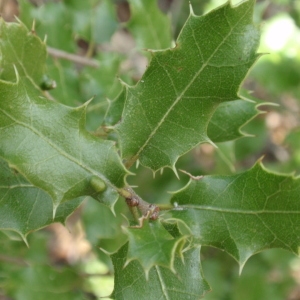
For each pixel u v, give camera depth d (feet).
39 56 0.62
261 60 1.09
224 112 0.66
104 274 0.88
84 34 0.89
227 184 0.55
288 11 1.18
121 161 0.52
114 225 0.87
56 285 0.88
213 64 0.53
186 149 0.55
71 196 0.51
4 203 0.54
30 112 0.50
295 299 1.31
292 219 0.54
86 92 0.80
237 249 0.54
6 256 0.87
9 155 0.49
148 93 0.54
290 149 1.38
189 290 0.55
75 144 0.51
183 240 0.48
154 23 0.81
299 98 1.12
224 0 0.99
